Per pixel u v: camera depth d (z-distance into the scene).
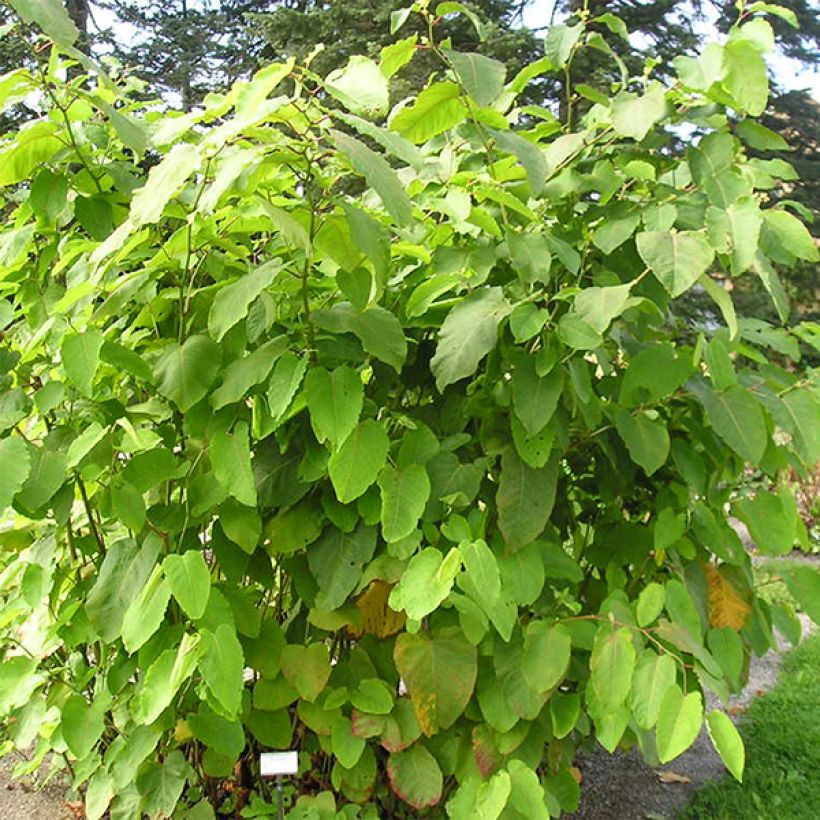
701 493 1.88
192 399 1.69
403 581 1.57
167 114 2.28
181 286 1.80
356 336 1.76
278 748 1.91
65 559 2.16
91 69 1.76
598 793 2.63
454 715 1.72
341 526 1.79
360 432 1.65
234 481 1.65
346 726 1.83
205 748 2.06
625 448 1.98
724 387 1.71
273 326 1.83
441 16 1.75
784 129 11.88
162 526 1.80
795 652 3.87
